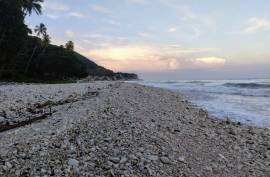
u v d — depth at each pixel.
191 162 12.70
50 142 13.09
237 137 18.09
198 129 18.91
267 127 22.91
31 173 10.23
